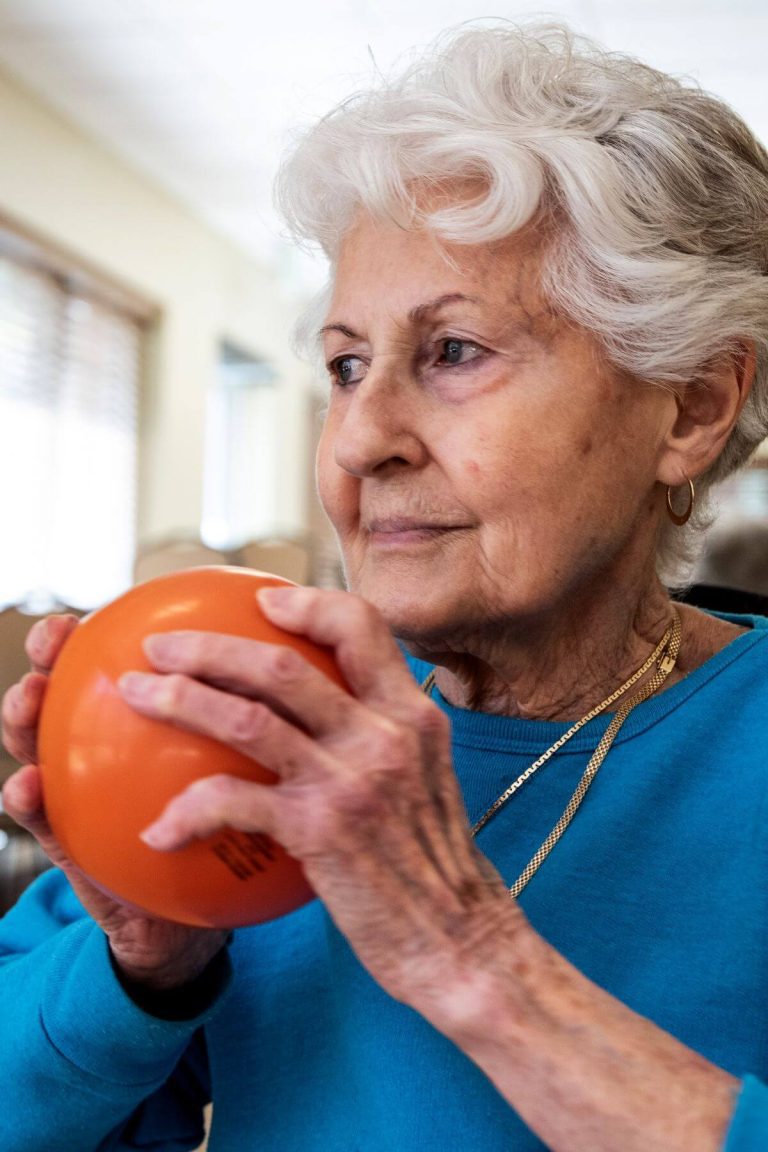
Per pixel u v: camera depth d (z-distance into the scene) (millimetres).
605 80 781
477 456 730
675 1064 542
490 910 560
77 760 565
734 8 4523
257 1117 806
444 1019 549
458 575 750
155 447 6641
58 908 948
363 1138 744
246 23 4715
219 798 516
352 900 538
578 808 781
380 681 539
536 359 743
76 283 5996
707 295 760
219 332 7242
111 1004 734
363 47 4891
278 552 3930
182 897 575
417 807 532
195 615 569
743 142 819
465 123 738
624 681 836
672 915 726
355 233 792
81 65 5125
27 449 5793
